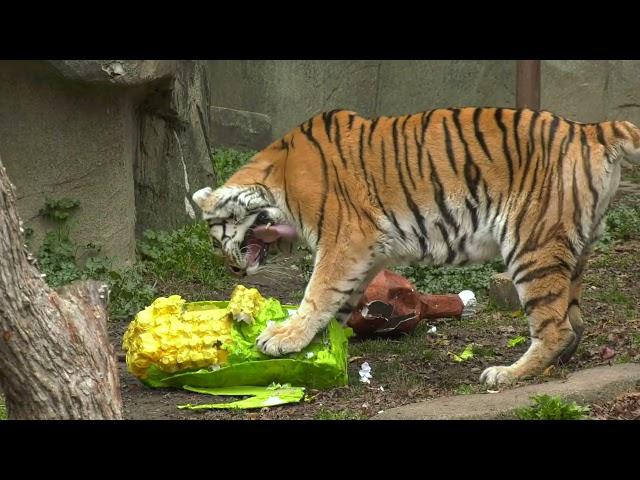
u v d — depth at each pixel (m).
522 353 11.20
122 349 11.35
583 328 10.46
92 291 6.97
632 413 8.54
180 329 9.93
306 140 10.44
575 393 8.80
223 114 22.50
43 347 6.45
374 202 10.16
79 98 14.04
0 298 6.24
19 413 6.61
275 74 22.66
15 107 13.72
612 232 16.44
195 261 14.89
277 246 10.73
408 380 10.17
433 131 10.11
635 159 9.77
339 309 10.41
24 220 13.88
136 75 13.70
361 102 23.97
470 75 24.23
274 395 9.61
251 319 9.99
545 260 9.76
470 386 9.78
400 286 11.77
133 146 15.41
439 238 10.16
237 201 10.40
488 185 9.95
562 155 9.73
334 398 9.68
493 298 13.18
